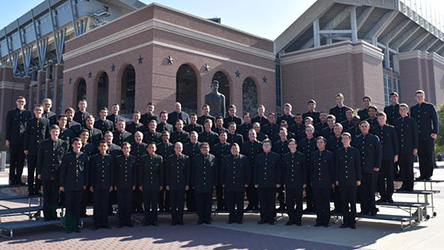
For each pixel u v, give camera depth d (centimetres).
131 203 995
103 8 6388
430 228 922
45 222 894
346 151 958
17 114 1109
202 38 2988
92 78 3216
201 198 1030
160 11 2773
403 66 5859
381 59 4012
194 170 1045
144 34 2773
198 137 1182
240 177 1037
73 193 922
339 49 3766
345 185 942
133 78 4256
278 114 4100
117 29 3020
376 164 961
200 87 2948
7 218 1084
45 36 7394
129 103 4344
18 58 8644
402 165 1070
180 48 2845
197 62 2942
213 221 1066
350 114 1176
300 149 1087
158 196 1039
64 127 1038
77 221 920
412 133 1052
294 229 941
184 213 1064
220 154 1120
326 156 982
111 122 1166
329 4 4562
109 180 970
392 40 5978
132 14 2894
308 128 1077
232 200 1038
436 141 4400
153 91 2670
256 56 3444
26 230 932
